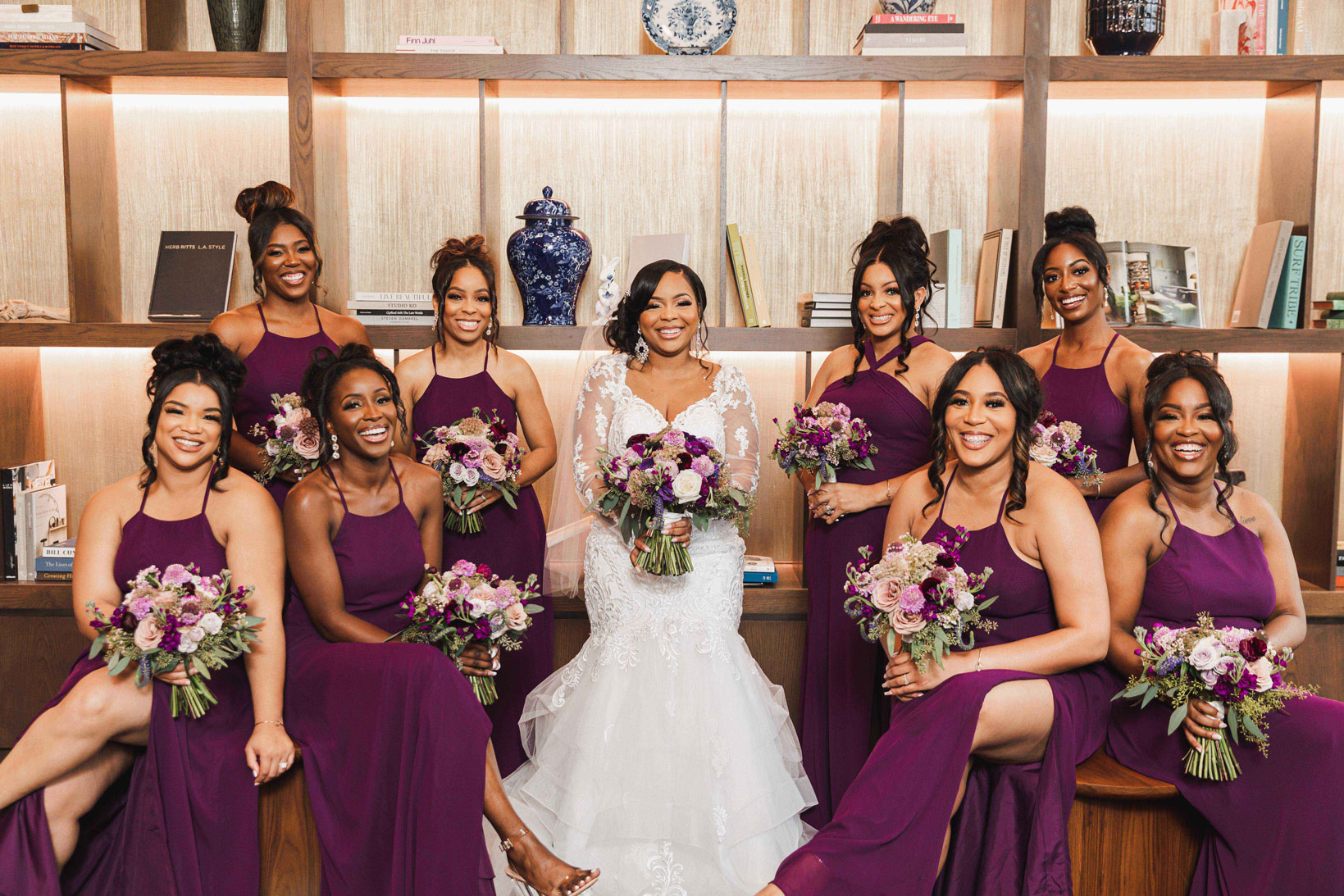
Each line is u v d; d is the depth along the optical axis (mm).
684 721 2535
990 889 2168
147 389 2338
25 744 2055
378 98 3729
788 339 3430
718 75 3383
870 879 2021
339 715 2178
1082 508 2277
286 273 2932
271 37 3727
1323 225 3824
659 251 3605
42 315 3512
